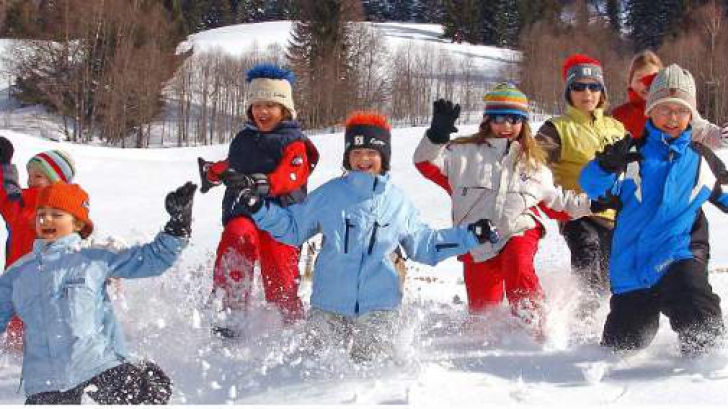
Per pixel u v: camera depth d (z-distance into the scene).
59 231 3.93
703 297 4.13
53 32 54.06
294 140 5.71
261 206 4.39
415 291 7.31
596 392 3.64
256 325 5.18
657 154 4.46
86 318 3.77
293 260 5.62
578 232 5.83
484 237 4.51
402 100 66.31
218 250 5.38
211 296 5.25
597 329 5.21
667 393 3.57
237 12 112.44
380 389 3.74
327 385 3.90
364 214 4.52
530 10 94.94
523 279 5.11
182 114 58.16
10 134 22.38
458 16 92.69
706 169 4.48
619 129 6.07
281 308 5.46
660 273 4.30
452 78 70.69
